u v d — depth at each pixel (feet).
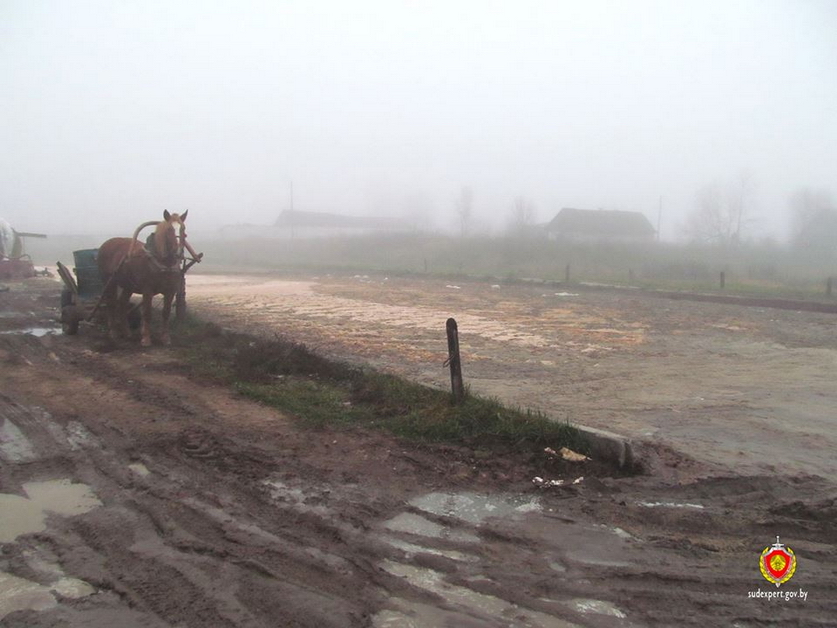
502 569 13.24
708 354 36.96
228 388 27.81
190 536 14.47
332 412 24.00
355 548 14.03
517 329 45.70
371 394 25.46
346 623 11.27
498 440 20.62
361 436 21.54
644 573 13.03
